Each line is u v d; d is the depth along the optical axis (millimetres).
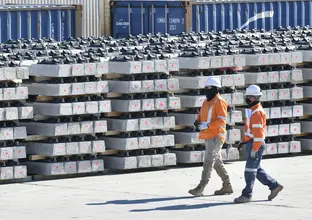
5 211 25312
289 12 59469
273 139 35656
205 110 26828
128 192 28141
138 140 32031
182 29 56031
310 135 36656
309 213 24625
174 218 24047
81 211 25125
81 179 31000
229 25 57250
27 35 50938
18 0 56594
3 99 29984
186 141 33062
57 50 34625
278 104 35562
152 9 56531
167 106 32500
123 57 32031
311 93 36188
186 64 33094
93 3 57188
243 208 25328
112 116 32344
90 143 31297
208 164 26906
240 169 32750
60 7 52562
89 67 31078
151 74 32500
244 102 34062
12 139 30172
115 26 57250
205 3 56438
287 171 32281
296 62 35469
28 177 30969
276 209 25172
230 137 33750
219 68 33656
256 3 58125
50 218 24250
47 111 30812
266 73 34844
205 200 26594
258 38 39469
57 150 30688
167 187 29016
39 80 31359
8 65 30562
